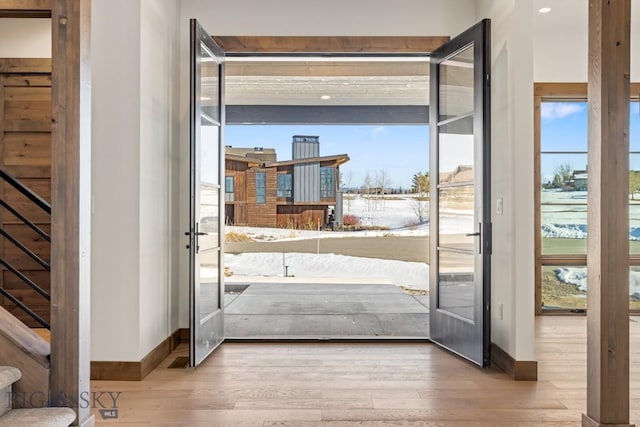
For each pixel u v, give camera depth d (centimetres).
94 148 322
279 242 859
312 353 377
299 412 264
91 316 318
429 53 409
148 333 336
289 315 541
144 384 308
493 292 363
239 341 411
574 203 568
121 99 322
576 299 562
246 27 406
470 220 364
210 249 380
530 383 312
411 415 260
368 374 327
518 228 321
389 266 858
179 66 406
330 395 288
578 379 321
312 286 765
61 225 229
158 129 358
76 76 229
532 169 321
